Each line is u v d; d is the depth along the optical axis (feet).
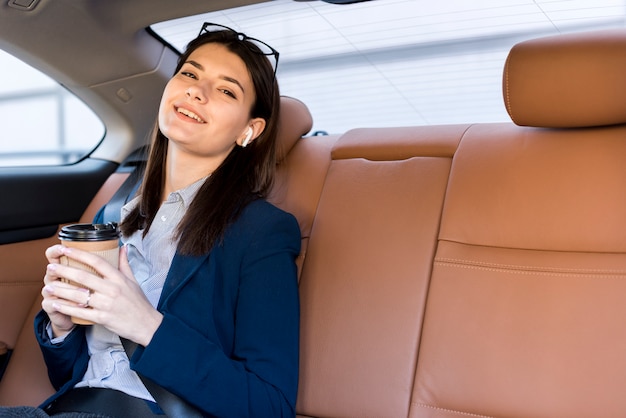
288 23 6.03
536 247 4.34
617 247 4.14
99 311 3.68
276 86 4.94
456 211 4.61
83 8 5.50
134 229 4.83
